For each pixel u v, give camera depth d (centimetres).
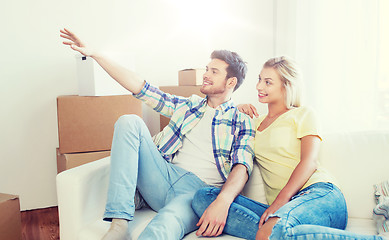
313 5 267
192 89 246
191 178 156
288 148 148
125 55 234
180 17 296
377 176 145
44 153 265
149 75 291
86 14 267
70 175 137
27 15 252
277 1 307
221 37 311
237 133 164
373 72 237
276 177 149
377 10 232
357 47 244
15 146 257
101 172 148
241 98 320
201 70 246
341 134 158
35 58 257
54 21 259
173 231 122
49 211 261
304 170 138
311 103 271
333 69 258
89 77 231
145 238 116
